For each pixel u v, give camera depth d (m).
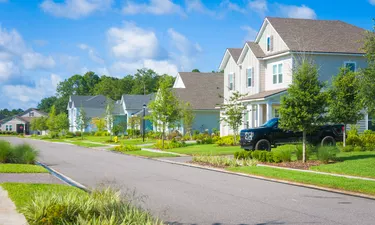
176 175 18.08
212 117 49.84
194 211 10.58
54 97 154.75
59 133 74.12
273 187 14.59
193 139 45.31
